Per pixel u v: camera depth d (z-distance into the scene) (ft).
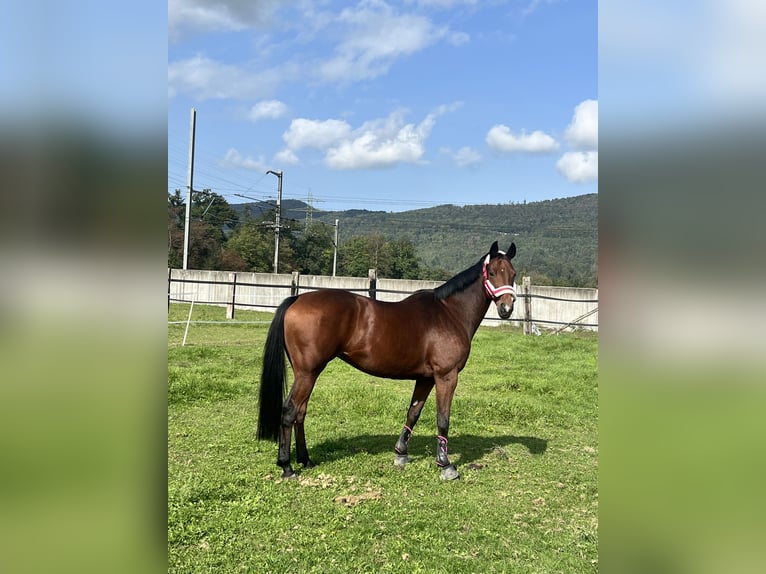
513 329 54.95
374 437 17.98
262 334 42.32
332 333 13.94
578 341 42.06
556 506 12.75
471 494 13.37
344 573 9.37
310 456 15.69
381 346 14.16
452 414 20.88
